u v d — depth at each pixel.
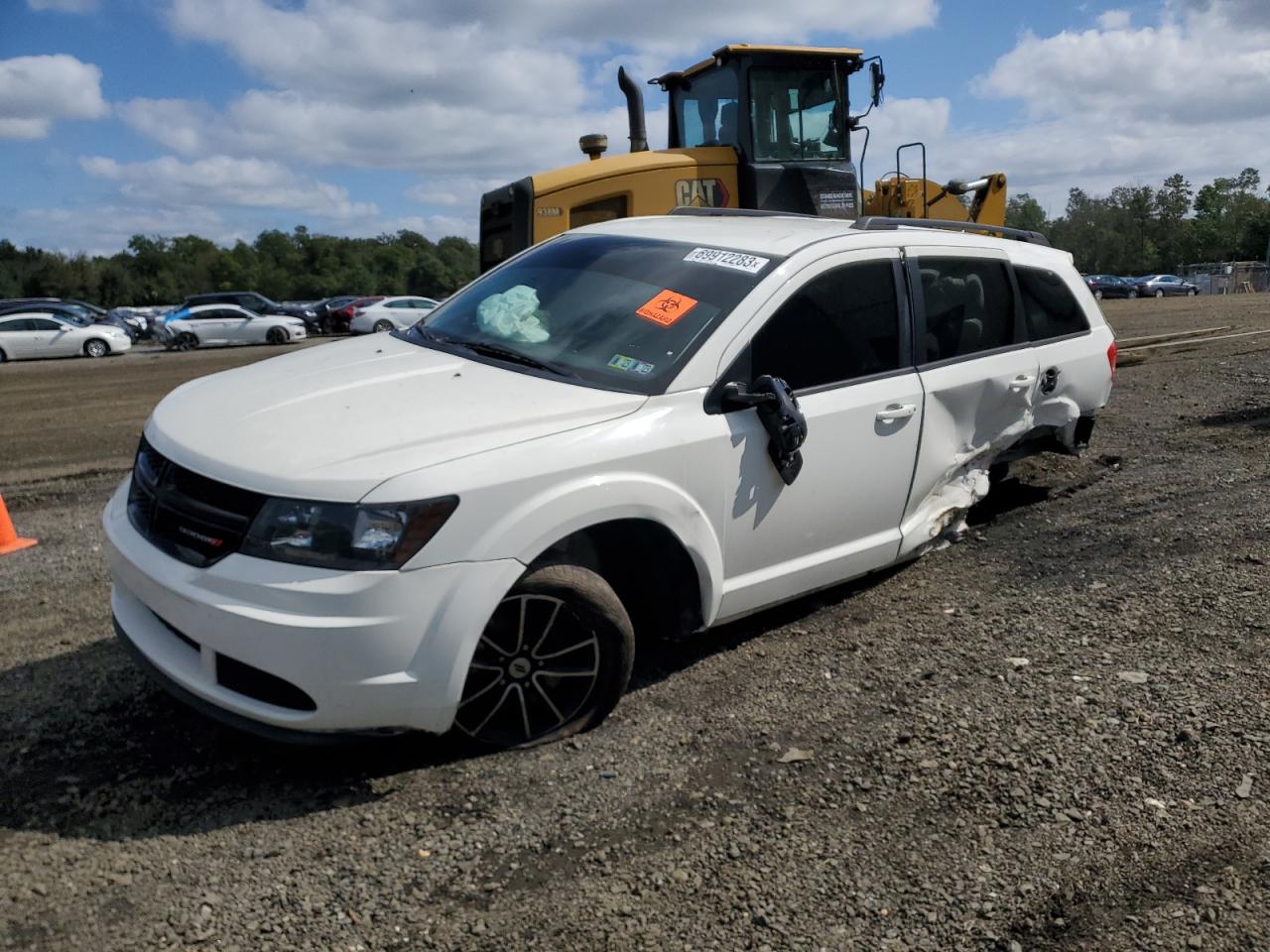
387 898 2.62
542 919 2.55
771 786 3.16
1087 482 6.70
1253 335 14.52
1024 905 2.61
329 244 135.12
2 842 2.82
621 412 3.50
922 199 10.83
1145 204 113.88
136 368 21.84
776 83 9.62
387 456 3.04
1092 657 4.04
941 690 3.79
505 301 4.29
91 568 5.39
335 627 2.86
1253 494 6.16
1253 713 3.54
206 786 3.14
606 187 9.25
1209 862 2.77
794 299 4.06
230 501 3.03
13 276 97.38
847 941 2.48
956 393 4.70
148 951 2.41
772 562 4.03
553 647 3.39
